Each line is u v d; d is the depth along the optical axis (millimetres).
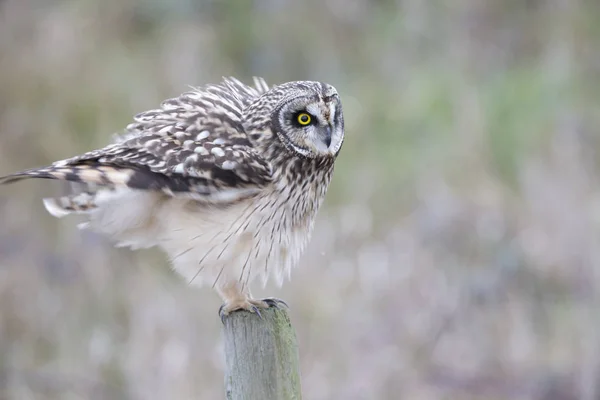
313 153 9156
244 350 7711
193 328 14188
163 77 18203
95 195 8523
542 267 15977
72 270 15539
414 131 18469
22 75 17938
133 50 18719
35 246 16031
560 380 14875
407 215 16719
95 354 14469
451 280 15398
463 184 17328
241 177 8750
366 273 14836
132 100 17766
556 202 16609
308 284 14508
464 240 16219
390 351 14094
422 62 19953
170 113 9102
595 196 16766
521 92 18734
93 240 15633
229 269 8945
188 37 18875
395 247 15578
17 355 14797
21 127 17500
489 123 18297
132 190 8477
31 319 15172
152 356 14000
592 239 16156
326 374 13812
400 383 13961
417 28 20391
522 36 20469
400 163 17672
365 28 20516
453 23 20516
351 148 18141
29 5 19000
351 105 18797
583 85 19359
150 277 15047
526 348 15023
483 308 15422
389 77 19625
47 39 18375
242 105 9414
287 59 20031
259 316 7777
